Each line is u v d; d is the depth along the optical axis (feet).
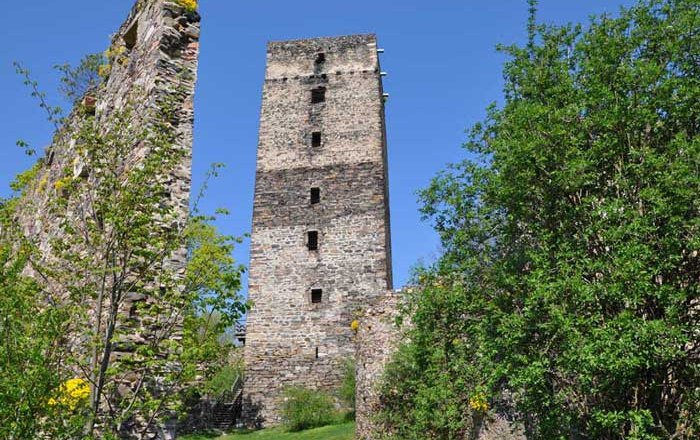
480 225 39.52
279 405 87.81
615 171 33.12
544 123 33.88
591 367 28.63
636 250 28.55
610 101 33.53
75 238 24.53
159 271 24.63
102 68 34.68
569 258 32.19
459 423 44.39
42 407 18.49
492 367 34.96
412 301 45.09
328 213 98.78
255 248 98.12
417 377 52.11
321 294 94.07
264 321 93.30
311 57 110.42
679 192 28.84
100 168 24.89
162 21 29.55
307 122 105.70
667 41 33.37
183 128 28.35
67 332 21.18
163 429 23.27
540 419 33.60
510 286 36.35
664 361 29.68
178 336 24.17
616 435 31.37
